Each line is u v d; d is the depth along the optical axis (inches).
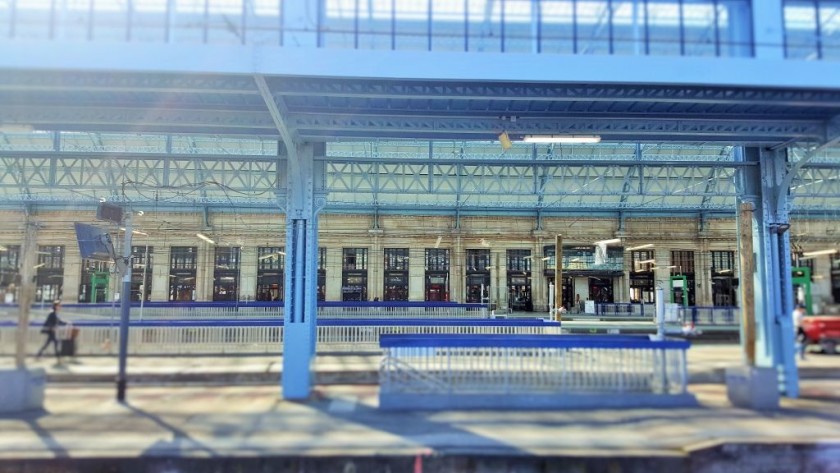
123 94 401.7
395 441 339.0
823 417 399.5
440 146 1240.8
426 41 394.6
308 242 478.0
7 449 322.7
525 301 1599.4
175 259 1530.5
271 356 692.7
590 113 438.0
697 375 557.0
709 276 1583.4
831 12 399.9
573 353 454.9
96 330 668.7
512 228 1589.6
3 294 569.6
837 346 818.8
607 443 337.7
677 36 390.9
